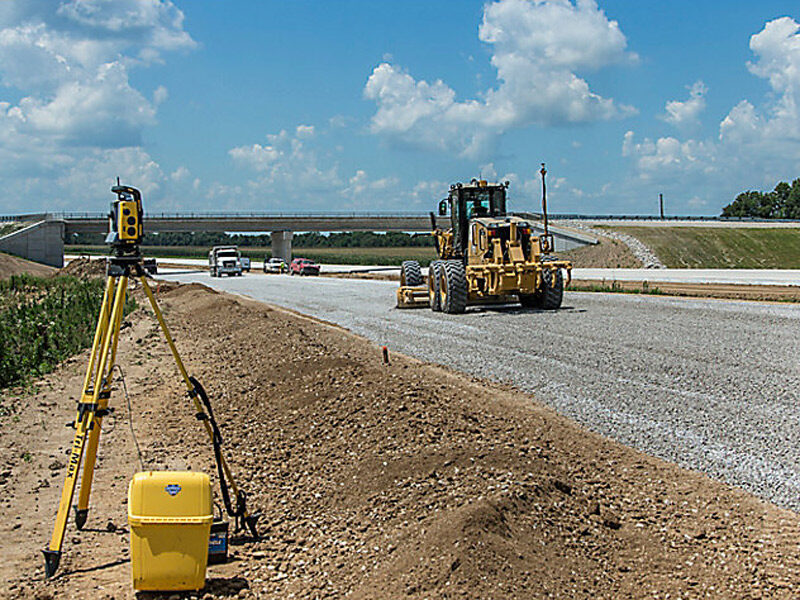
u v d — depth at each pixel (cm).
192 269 8481
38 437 880
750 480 680
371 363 1104
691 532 579
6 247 7075
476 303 2112
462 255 2158
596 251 6562
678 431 826
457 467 636
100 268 5103
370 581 483
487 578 460
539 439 761
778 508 622
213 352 1441
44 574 508
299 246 17712
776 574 509
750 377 1062
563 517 569
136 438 866
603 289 2952
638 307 2059
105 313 548
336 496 640
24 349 1437
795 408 895
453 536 495
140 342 1627
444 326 1753
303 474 707
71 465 520
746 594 481
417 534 525
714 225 7969
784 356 1213
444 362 1263
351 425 796
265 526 600
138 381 1196
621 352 1289
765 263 6306
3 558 536
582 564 506
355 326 1839
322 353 1184
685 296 2523
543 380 1088
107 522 611
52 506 652
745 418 862
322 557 534
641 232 7106
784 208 14262
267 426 876
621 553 538
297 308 2492
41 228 7219
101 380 536
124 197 562
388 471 651
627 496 648
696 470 709
